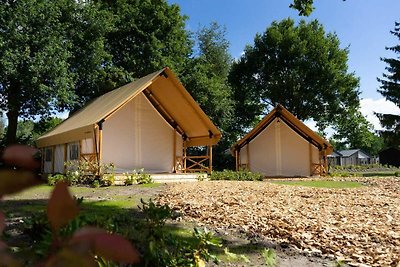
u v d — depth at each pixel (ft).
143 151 65.31
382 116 147.74
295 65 138.51
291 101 143.33
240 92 149.79
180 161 69.77
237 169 85.05
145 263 9.64
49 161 72.64
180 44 111.75
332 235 20.71
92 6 87.51
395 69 145.28
